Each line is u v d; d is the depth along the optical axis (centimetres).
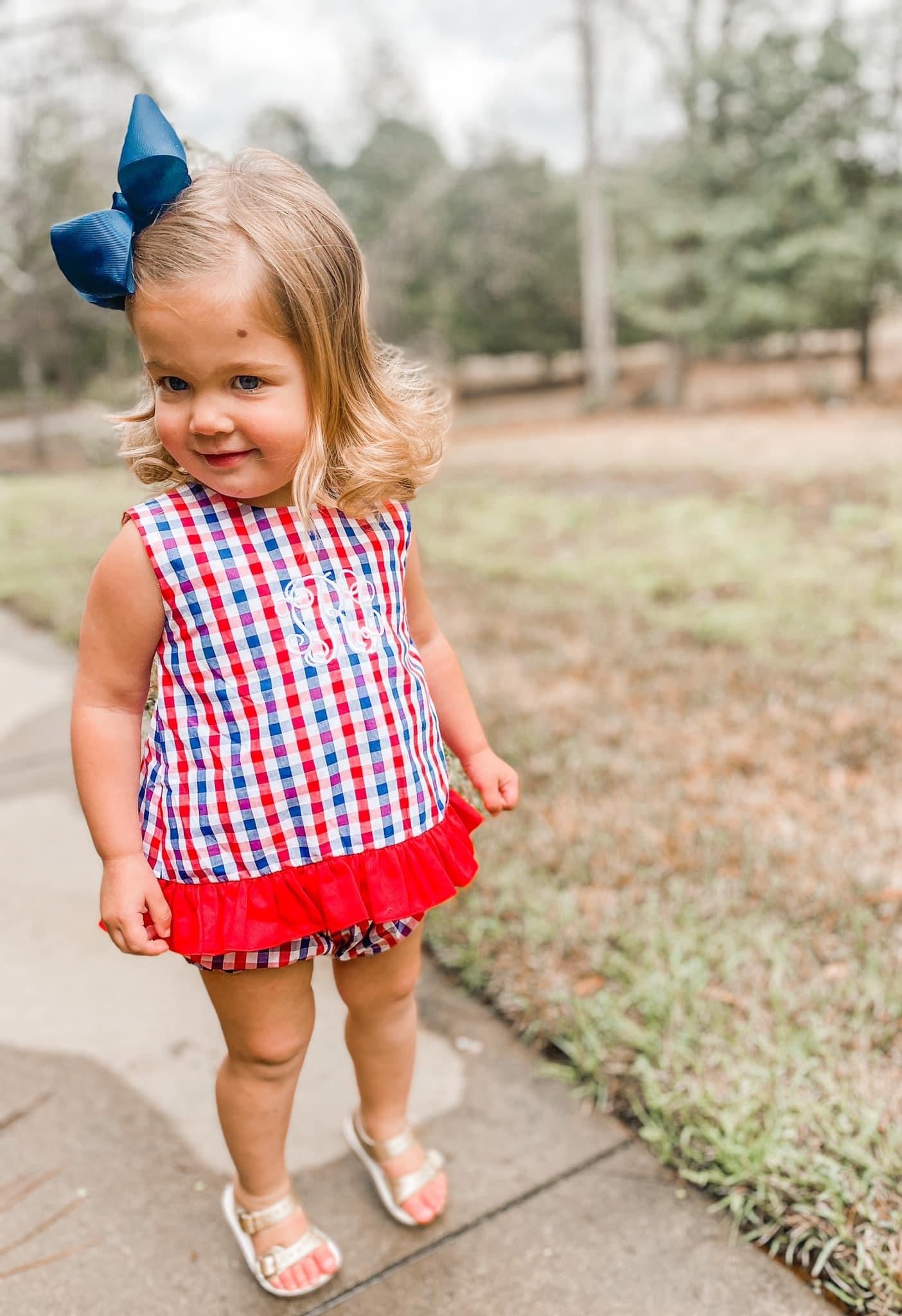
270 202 122
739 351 2202
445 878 144
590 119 1630
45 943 259
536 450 1219
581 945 233
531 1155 188
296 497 129
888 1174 170
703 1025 206
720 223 1448
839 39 1384
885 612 454
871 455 898
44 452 1839
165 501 131
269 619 131
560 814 290
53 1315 161
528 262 2306
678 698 373
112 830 134
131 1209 181
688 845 272
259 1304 163
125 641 132
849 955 226
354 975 159
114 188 1548
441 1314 160
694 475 894
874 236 1415
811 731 338
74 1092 208
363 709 136
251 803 132
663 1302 160
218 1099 158
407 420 140
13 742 388
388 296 2058
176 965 250
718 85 1446
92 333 2123
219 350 119
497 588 544
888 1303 152
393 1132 177
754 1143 177
